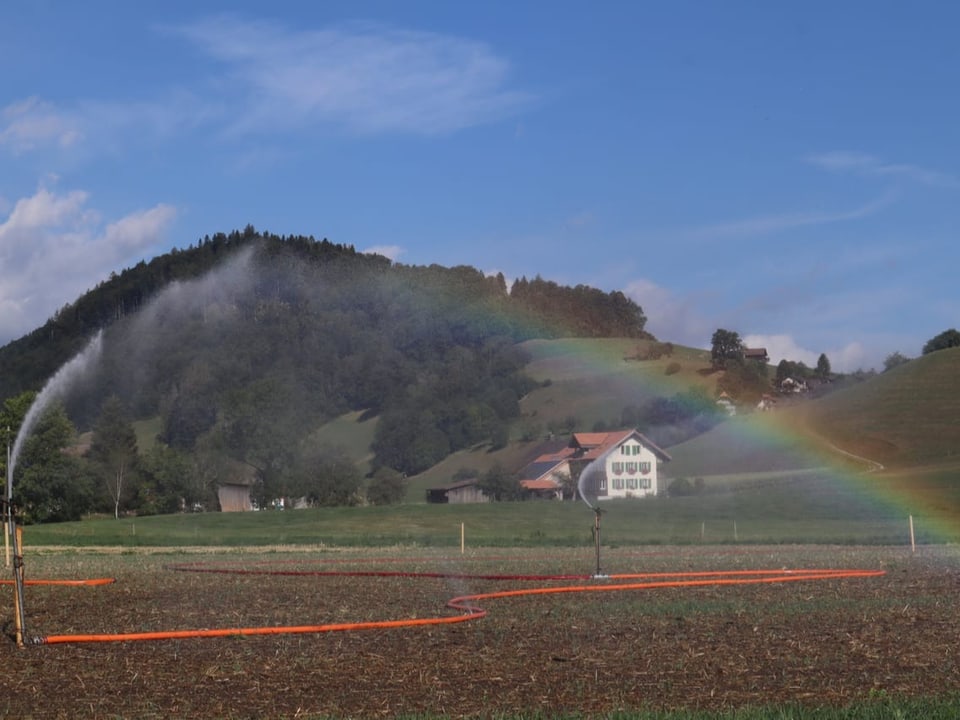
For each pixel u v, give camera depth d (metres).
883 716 14.50
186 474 117.75
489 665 19.28
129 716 15.49
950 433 125.38
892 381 144.62
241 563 49.44
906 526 83.62
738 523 90.19
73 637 22.67
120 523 98.12
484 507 103.94
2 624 26.14
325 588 36.06
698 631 23.70
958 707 15.08
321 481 122.06
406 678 18.11
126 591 35.06
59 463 96.44
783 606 28.77
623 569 44.09
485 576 40.03
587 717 14.88
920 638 22.38
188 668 19.25
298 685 17.59
